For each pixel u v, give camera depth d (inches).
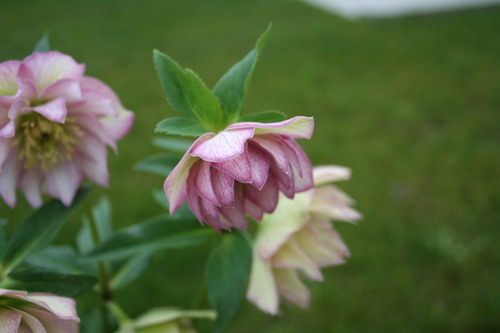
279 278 11.5
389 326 24.6
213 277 10.5
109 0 83.7
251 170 8.1
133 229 10.8
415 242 29.2
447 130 40.6
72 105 9.8
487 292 26.2
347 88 47.7
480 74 50.7
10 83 9.4
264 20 70.0
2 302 8.3
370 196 32.8
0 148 9.5
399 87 48.1
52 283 9.2
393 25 67.9
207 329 23.6
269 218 11.1
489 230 30.2
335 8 76.5
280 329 24.5
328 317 25.0
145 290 25.5
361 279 26.9
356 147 37.9
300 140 38.4
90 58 55.0
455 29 64.9
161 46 59.1
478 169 35.5
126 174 33.9
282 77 50.0
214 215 8.5
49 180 10.2
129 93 45.5
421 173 35.1
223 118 9.4
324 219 11.5
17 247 9.9
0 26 67.1
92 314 13.0
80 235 13.2
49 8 78.0
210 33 64.1
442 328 24.4
